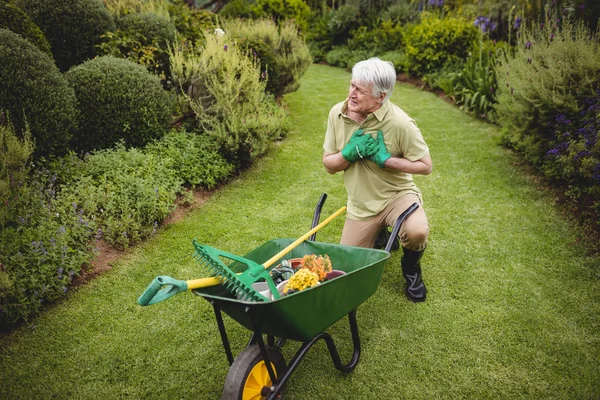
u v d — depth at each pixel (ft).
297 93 27.09
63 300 10.28
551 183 15.10
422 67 29.30
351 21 36.42
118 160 13.91
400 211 9.55
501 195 14.89
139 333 9.41
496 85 21.61
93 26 18.52
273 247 8.68
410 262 10.05
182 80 16.78
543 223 13.20
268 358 6.79
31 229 10.76
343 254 8.50
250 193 15.28
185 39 20.35
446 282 10.90
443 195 15.07
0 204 10.66
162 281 5.95
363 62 8.66
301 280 7.03
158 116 15.62
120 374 8.48
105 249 11.85
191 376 8.44
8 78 12.15
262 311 6.20
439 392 8.02
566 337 9.16
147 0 24.35
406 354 8.82
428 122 21.83
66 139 13.42
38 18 17.48
